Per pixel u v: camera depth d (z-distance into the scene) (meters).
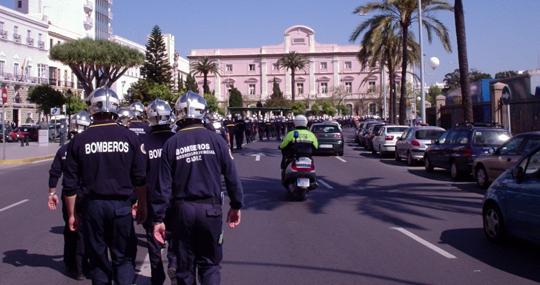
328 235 8.82
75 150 5.01
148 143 6.11
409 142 21.81
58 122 52.94
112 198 5.00
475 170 14.85
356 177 17.45
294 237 8.69
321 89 105.69
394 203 12.12
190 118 4.77
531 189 7.25
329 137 27.33
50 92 55.69
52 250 8.09
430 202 12.23
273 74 106.25
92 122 5.18
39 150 34.22
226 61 107.69
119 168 5.02
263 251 7.75
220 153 4.71
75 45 53.22
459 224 9.68
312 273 6.61
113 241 5.08
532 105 25.08
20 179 18.69
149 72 77.75
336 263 7.07
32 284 6.38
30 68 63.09
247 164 22.03
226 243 8.28
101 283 5.11
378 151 27.03
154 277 6.04
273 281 6.30
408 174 18.45
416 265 6.94
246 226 9.60
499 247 7.92
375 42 36.00
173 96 60.94
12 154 30.23
